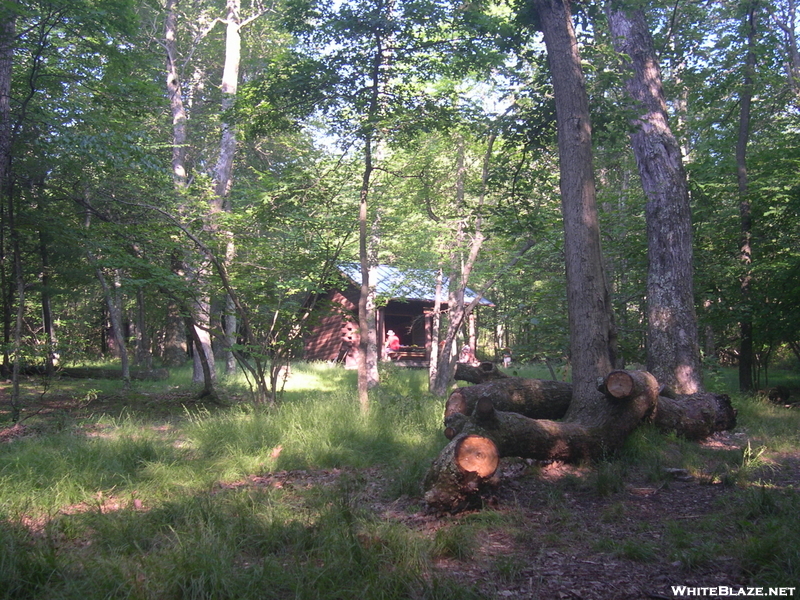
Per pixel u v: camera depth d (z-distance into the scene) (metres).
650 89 10.79
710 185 13.37
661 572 3.91
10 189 9.55
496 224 11.56
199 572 3.65
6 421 9.41
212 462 6.69
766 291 12.79
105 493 5.61
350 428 8.00
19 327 9.70
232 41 16.98
